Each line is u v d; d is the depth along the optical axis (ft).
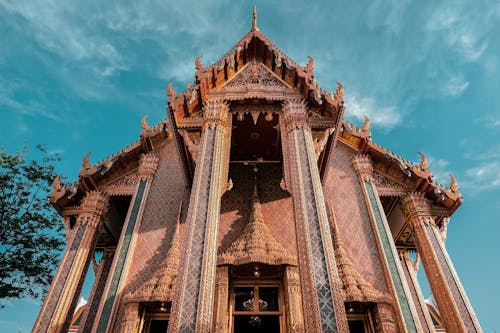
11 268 49.08
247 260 36.47
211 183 30.99
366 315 37.11
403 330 33.91
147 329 35.96
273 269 37.91
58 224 52.85
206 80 38.86
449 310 36.58
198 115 38.47
